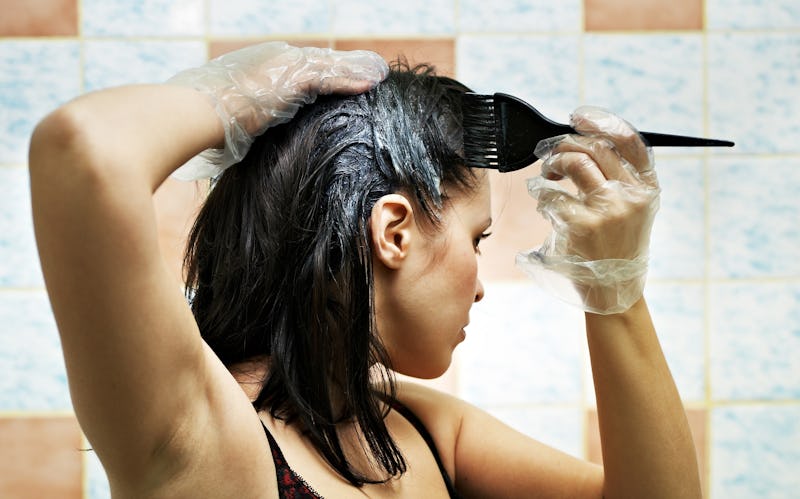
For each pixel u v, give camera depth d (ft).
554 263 2.20
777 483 4.69
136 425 1.59
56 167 1.45
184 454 1.69
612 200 2.15
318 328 2.13
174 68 4.60
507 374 4.60
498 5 4.63
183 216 4.43
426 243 2.27
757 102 4.68
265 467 1.86
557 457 2.76
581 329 4.60
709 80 4.67
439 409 2.85
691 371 4.67
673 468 2.41
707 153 4.66
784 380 4.68
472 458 2.80
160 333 1.57
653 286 4.68
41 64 4.57
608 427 2.44
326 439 2.12
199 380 1.70
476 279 2.41
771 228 4.68
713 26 4.66
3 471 4.54
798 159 4.68
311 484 2.02
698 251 4.67
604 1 4.65
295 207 2.15
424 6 4.62
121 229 1.48
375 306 2.26
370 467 2.29
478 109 2.39
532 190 2.26
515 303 4.60
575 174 2.18
